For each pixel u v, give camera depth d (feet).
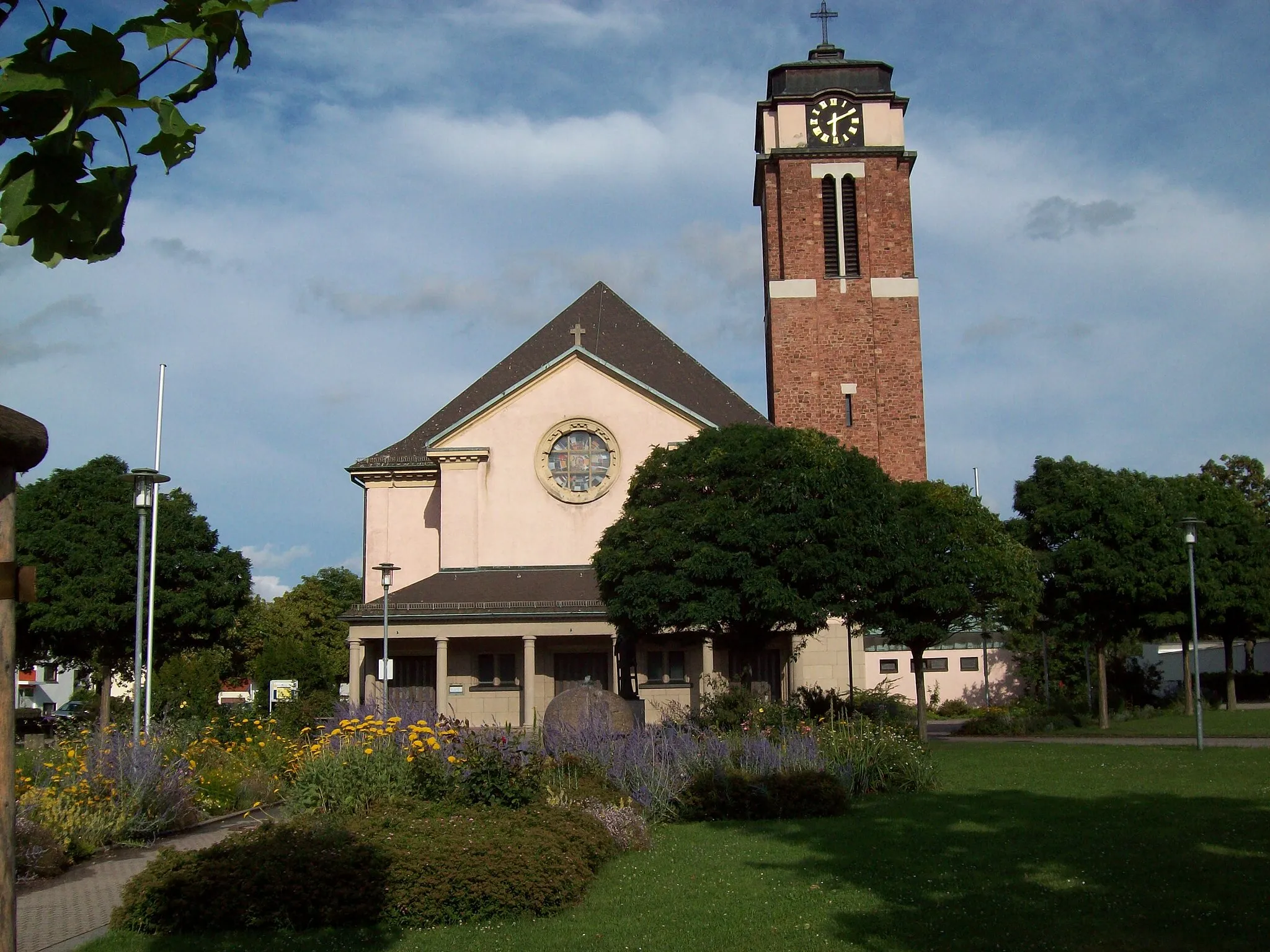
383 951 36.94
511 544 151.02
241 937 39.37
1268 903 38.99
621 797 63.26
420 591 144.25
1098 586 144.77
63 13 13.00
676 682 147.02
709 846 55.26
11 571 14.84
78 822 57.21
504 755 56.90
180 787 66.59
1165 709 184.03
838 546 105.40
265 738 86.63
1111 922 37.11
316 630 284.61
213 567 159.43
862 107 174.40
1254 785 72.74
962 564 119.14
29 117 13.76
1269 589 172.55
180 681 153.58
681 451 114.62
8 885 14.69
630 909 41.91
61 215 13.99
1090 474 154.81
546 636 141.49
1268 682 210.59
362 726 61.36
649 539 108.27
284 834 44.42
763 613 104.88
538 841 44.24
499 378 170.60
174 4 13.55
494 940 37.93
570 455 152.87
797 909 40.68
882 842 54.44
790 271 171.63
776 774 67.51
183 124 13.93
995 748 110.01
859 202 172.96
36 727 137.90
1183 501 170.40
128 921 40.83
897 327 170.40
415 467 159.94
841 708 112.47
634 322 178.19
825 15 182.60
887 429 168.86
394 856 41.91
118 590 150.30
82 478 153.38
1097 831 55.21
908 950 34.76
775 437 111.55
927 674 215.92
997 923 37.47
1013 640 203.41
